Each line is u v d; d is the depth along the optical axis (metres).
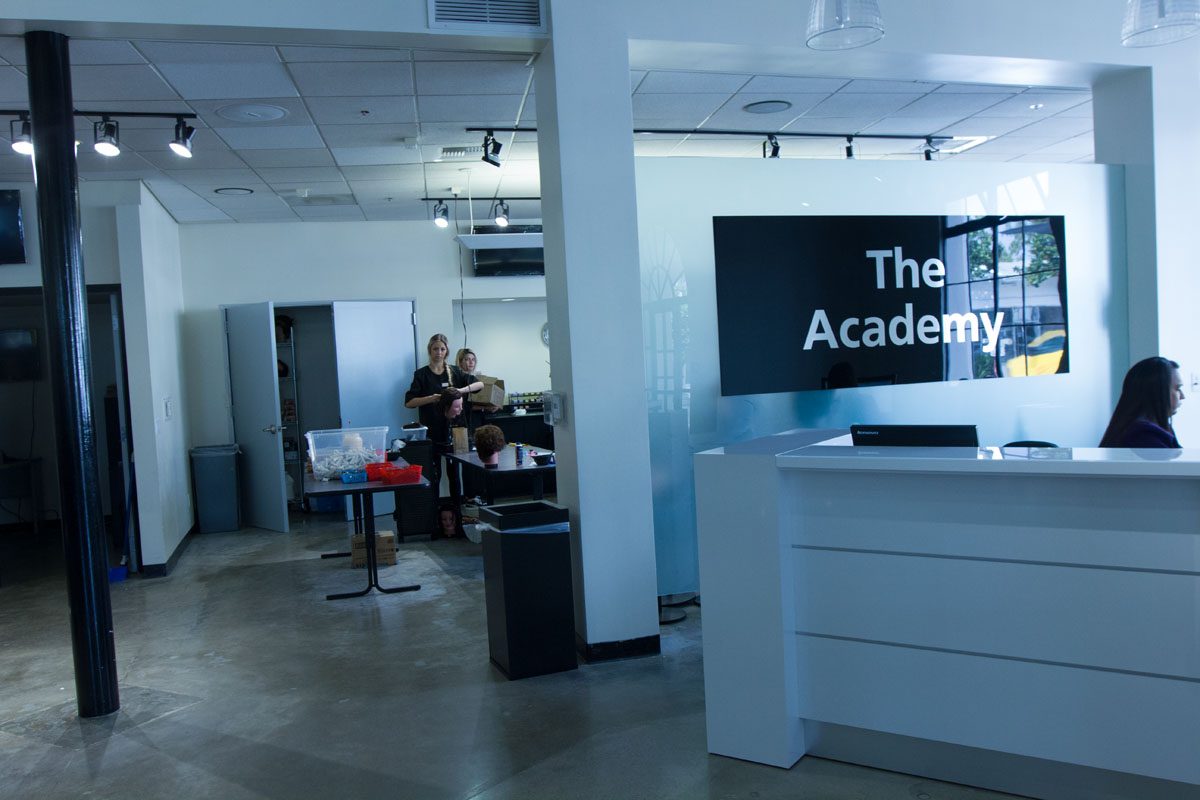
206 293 8.74
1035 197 5.37
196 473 8.22
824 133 6.92
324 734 3.42
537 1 4.04
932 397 5.18
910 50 4.66
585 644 4.12
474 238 8.68
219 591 5.94
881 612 2.83
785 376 4.89
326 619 5.11
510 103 5.30
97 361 8.80
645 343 4.65
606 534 4.11
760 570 2.92
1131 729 2.48
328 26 3.76
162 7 3.59
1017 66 5.04
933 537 2.74
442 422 7.88
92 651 3.71
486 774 2.99
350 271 9.05
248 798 2.91
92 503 3.71
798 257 4.89
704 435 4.77
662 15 4.20
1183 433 5.43
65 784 3.09
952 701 2.73
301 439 9.49
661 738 3.21
